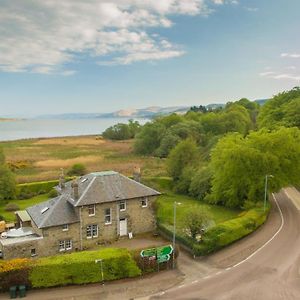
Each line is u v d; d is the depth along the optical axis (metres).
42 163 122.12
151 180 90.50
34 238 49.72
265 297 37.22
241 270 43.34
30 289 40.78
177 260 46.97
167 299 37.59
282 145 65.81
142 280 42.19
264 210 60.47
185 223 50.56
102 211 54.34
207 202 76.00
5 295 39.53
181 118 164.12
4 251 47.31
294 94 118.00
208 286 39.94
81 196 53.28
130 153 145.88
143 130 146.25
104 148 163.88
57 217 51.09
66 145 176.62
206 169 80.44
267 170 64.06
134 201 57.09
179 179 88.00
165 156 131.88
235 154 65.44
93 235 54.16
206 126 146.38
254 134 69.38
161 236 56.69
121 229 56.44
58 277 41.19
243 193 67.19
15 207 74.62
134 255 43.31
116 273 42.44
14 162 120.50
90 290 40.25
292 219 60.38
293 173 65.25
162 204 74.38
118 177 58.28
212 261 46.34
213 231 50.50
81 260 41.72
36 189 88.19
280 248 49.03
